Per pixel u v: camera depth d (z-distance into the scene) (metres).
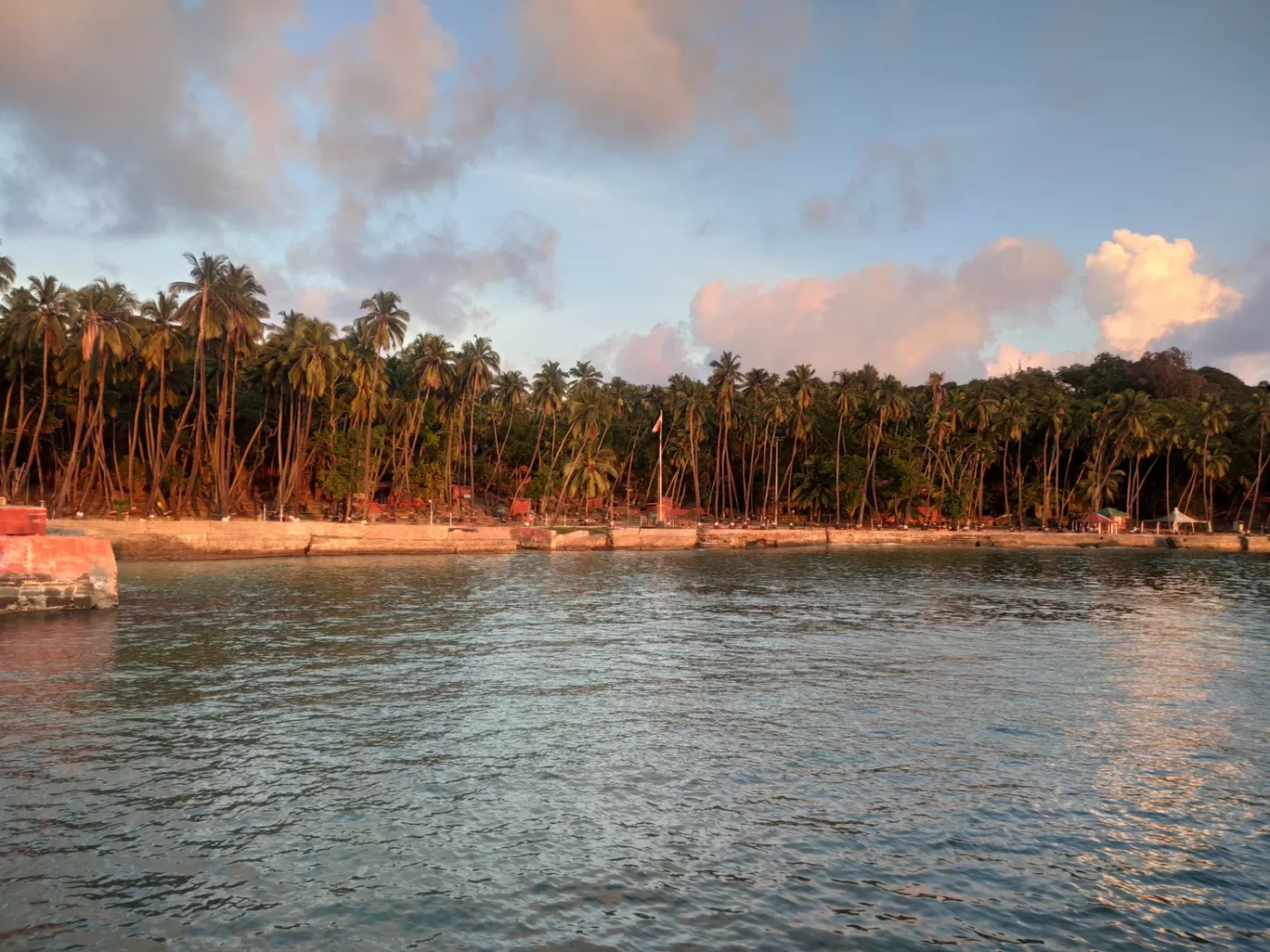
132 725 17.03
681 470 119.31
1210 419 111.44
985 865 11.15
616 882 10.46
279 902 9.85
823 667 24.22
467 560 66.31
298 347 76.94
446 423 103.69
